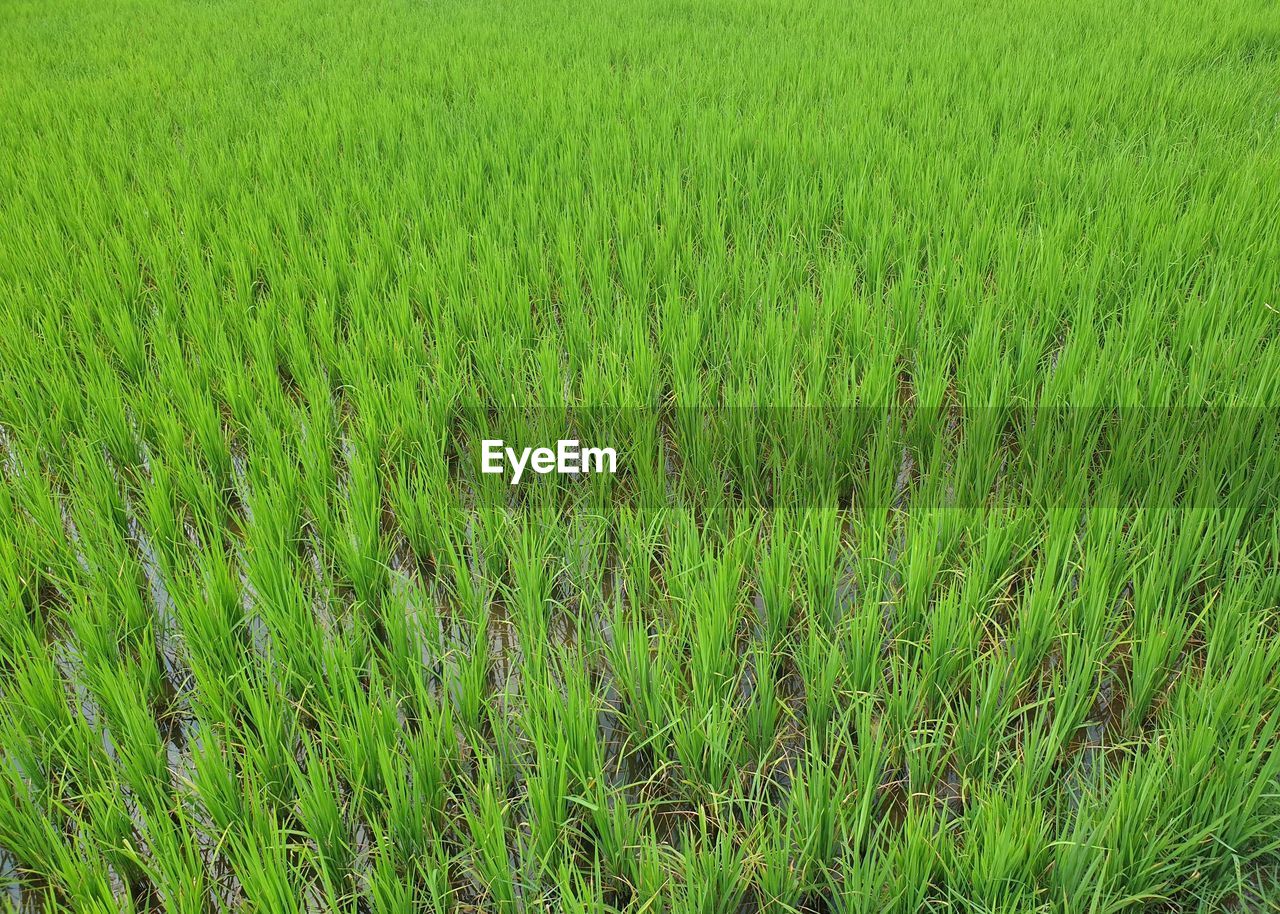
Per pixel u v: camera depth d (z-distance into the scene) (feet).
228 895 6.75
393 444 10.57
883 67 23.12
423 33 30.53
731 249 15.03
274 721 7.26
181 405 11.25
